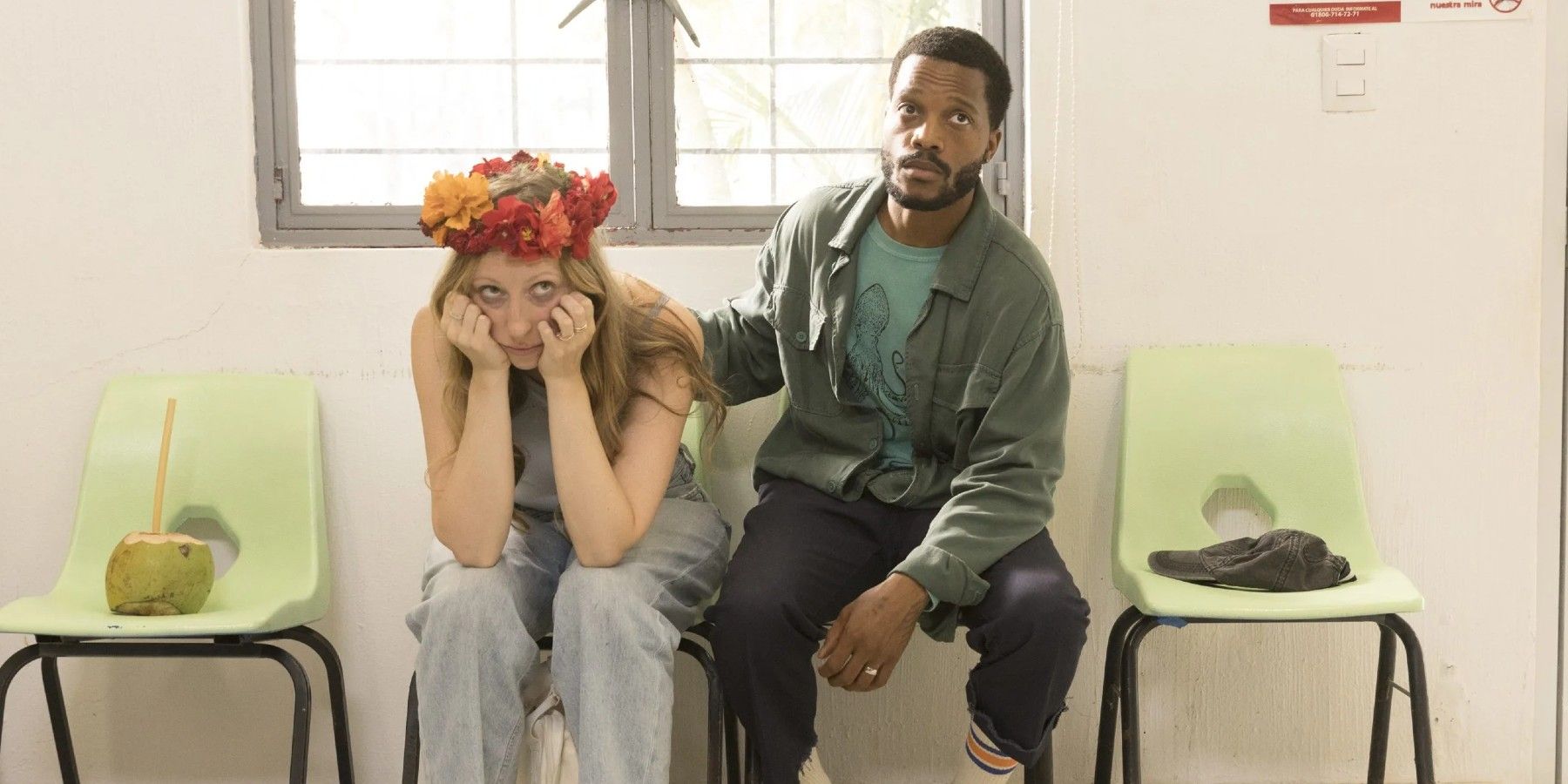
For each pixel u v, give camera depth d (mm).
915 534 1754
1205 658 2088
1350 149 2016
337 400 2014
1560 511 2053
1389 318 2029
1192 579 1759
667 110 2082
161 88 1971
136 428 1931
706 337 1820
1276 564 1715
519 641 1473
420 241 2059
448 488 1524
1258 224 2021
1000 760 1604
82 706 2039
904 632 1549
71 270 1976
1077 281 2029
